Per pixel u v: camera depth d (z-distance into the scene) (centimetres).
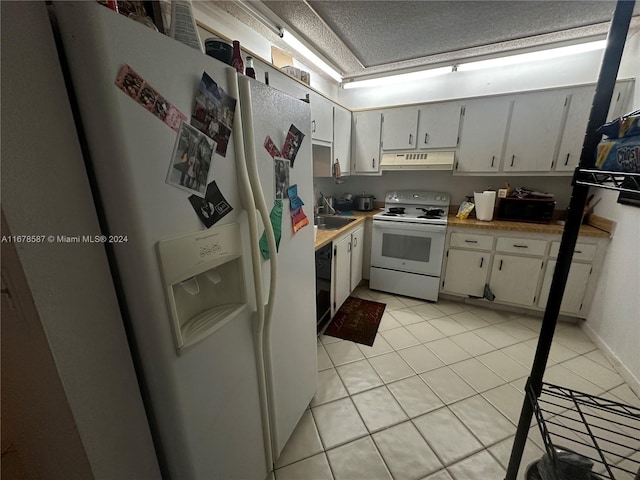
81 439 62
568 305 244
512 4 169
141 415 75
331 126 260
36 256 52
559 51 232
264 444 114
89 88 51
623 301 195
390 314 269
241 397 97
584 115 230
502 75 274
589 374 188
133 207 57
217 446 87
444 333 237
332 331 240
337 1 166
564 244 85
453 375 188
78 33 48
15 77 46
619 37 72
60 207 54
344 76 299
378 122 302
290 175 114
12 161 47
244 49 142
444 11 177
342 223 295
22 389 70
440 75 297
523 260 253
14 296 56
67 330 57
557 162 245
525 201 258
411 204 326
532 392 97
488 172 271
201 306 86
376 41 219
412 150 295
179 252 67
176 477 80
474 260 270
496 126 259
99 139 53
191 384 75
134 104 55
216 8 175
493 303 279
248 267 93
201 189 72
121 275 64
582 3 169
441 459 133
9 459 126
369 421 154
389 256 302
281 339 119
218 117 75
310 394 155
